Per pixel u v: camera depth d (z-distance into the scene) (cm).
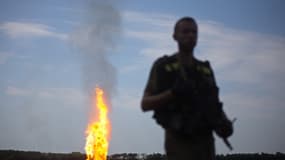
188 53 562
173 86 534
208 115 538
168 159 559
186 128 534
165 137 561
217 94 556
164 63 559
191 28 557
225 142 558
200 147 547
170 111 543
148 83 567
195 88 539
